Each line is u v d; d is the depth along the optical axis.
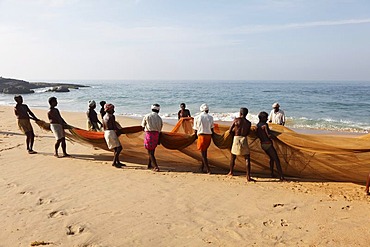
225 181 7.98
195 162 9.35
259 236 5.20
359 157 7.31
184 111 11.50
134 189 7.39
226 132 8.23
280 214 5.99
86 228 5.50
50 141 12.86
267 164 8.40
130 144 9.49
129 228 5.50
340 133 17.58
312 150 7.67
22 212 6.15
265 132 7.93
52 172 8.71
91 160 10.03
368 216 5.82
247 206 6.37
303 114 27.97
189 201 6.65
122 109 33.22
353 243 4.92
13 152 10.92
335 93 63.44
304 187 7.48
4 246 4.97
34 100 47.38
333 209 6.15
